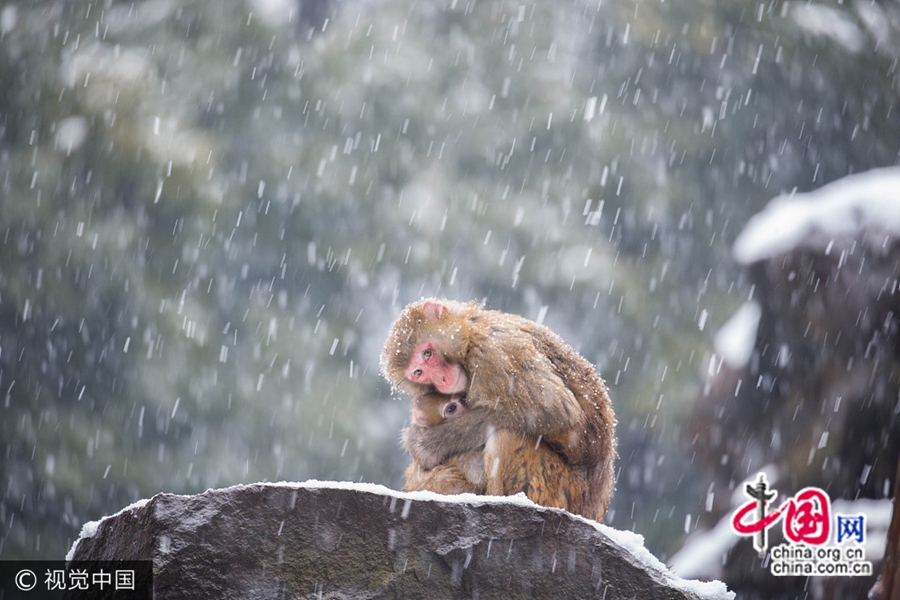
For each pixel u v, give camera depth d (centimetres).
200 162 3853
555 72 4397
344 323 3828
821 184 4312
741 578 2280
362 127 4119
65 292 3578
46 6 4219
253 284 3809
